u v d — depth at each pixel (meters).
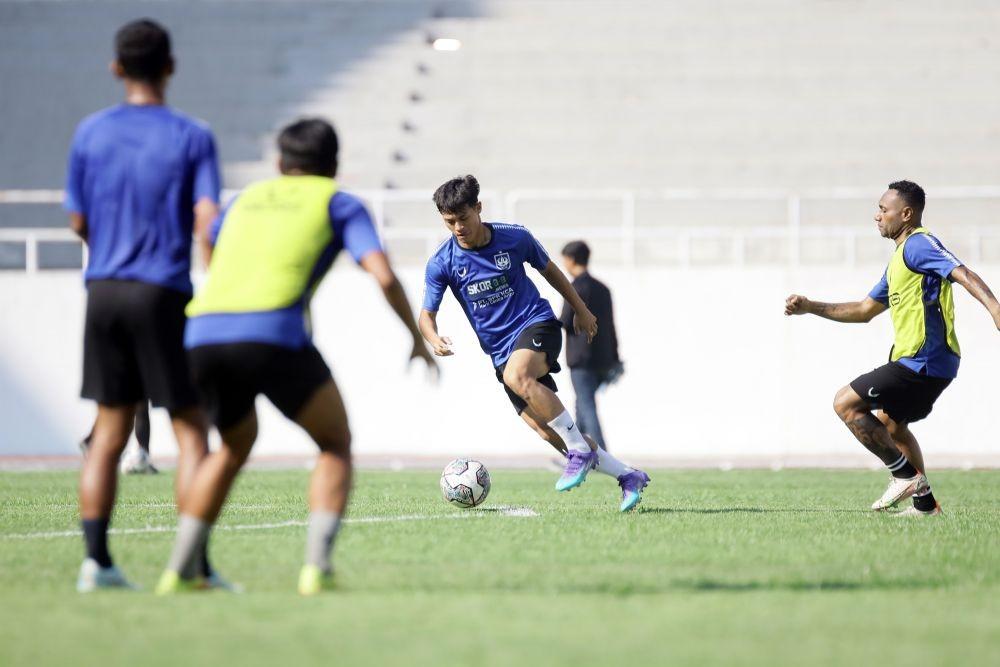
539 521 31.30
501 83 104.50
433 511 34.50
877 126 98.69
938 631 17.05
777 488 44.84
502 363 34.06
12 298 71.94
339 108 101.81
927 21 111.75
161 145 20.75
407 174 93.38
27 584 21.08
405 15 114.94
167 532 29.03
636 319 71.12
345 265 74.25
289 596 19.56
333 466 20.25
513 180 93.12
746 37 110.50
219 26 113.88
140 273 20.45
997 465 60.81
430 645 15.83
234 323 19.33
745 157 95.31
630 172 92.81
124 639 16.12
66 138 103.69
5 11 117.06
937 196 75.56
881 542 26.80
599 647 15.76
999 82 103.25
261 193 20.27
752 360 70.69
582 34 111.06
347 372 71.50
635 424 70.94
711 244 86.31
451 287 33.88
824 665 14.89
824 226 88.44
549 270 33.97
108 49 112.88
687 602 19.19
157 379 20.58
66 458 69.56
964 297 69.94
